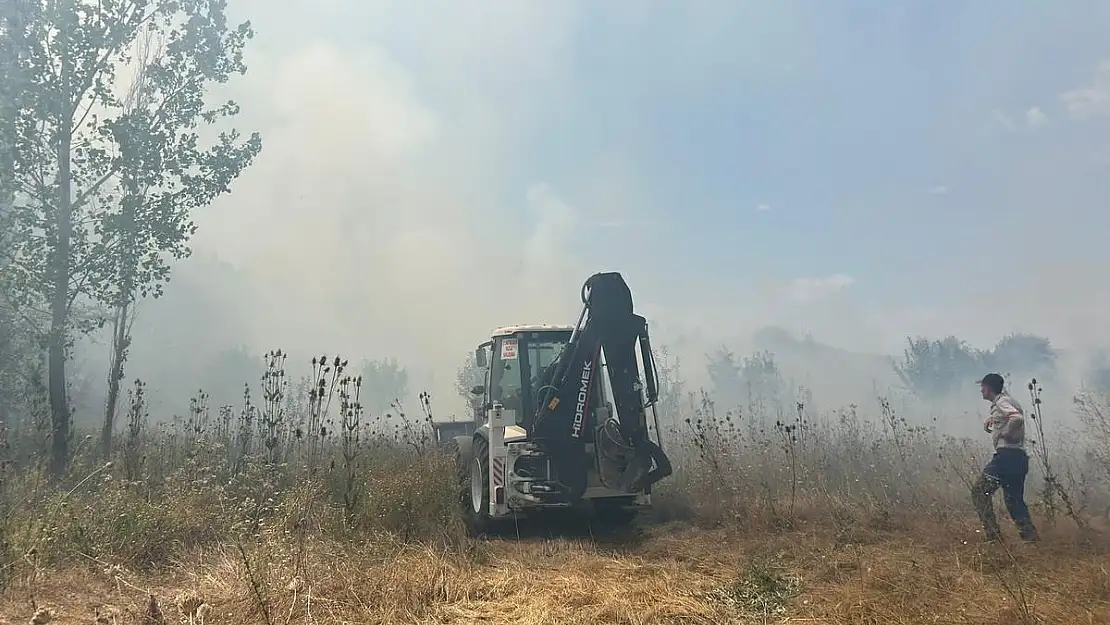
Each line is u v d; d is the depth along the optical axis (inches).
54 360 419.2
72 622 193.3
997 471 286.0
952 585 220.2
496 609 203.9
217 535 265.3
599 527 351.3
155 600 202.2
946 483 363.9
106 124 435.5
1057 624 184.7
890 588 216.5
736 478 367.6
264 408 381.1
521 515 337.1
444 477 343.0
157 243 450.6
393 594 208.4
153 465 356.5
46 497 281.3
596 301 330.6
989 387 306.7
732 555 271.9
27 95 417.1
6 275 410.3
